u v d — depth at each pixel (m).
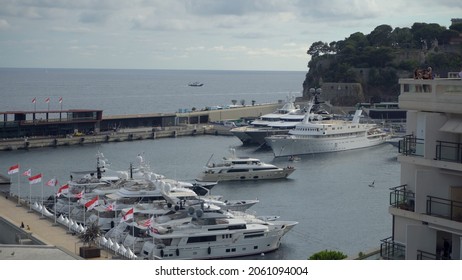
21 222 129.38
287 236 138.50
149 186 141.00
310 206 171.75
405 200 45.34
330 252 72.44
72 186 154.00
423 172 42.00
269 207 170.88
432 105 41.81
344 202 176.62
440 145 41.34
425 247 42.59
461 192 41.47
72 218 142.50
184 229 118.94
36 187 196.75
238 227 121.88
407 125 45.44
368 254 54.47
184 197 132.62
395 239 46.16
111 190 147.88
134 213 127.50
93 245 111.06
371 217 157.12
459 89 41.12
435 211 41.91
